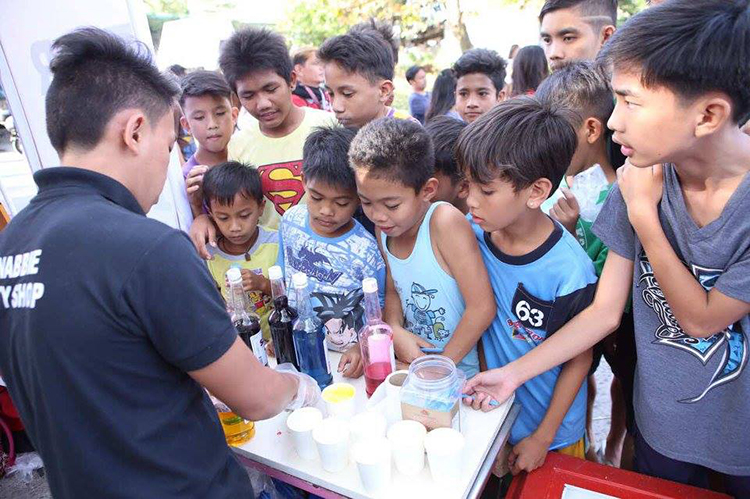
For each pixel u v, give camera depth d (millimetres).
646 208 994
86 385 748
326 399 1076
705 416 1081
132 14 1686
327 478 977
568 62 1675
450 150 1495
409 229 1326
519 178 1082
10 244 809
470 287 1244
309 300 1201
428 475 962
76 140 844
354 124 2031
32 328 746
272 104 1987
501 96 2654
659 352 1108
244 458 1106
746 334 997
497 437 1081
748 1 773
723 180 900
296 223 1509
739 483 1136
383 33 2682
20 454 2180
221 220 1743
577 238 1476
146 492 802
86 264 734
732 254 925
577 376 1266
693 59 775
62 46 860
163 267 739
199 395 899
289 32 11062
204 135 2229
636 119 861
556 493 1143
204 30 6039
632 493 1115
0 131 2188
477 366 1435
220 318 792
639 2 8297
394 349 1334
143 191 913
